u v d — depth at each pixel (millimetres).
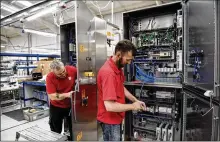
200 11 1504
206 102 1345
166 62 2355
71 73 2139
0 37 9164
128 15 2445
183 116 1995
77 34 1855
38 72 4613
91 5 4660
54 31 6270
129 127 2512
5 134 2846
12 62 4805
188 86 1787
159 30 2354
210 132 1340
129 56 1227
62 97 1983
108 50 3006
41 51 8352
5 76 4441
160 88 2377
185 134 1991
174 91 2252
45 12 3547
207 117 1400
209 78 1301
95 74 2256
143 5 4746
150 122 2508
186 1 1853
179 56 2150
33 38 8742
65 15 5312
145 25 2535
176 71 2266
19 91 4887
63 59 2721
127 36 2498
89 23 2135
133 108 1231
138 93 2465
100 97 1358
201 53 1489
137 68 2471
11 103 4617
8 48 9727
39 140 1379
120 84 1326
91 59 2191
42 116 3678
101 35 2523
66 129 2494
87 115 2049
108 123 1333
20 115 3840
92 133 2182
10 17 4020
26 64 5758
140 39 2469
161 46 2363
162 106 2354
